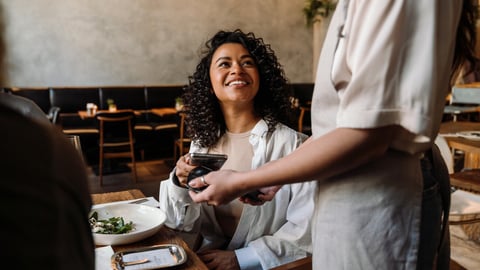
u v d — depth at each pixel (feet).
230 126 4.76
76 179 1.13
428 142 2.08
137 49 21.43
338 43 2.24
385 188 2.21
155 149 20.03
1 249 0.86
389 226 2.20
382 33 1.94
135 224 4.02
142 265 3.15
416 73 1.91
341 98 2.19
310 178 2.14
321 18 25.59
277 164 2.21
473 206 7.13
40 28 19.48
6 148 0.93
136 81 21.65
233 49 4.51
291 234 4.25
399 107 1.94
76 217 1.08
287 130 4.69
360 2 2.06
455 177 8.01
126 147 15.55
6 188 0.89
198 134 4.83
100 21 20.49
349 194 2.27
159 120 21.44
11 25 18.98
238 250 4.14
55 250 0.95
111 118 14.76
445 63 2.04
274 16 24.68
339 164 2.07
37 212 0.93
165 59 22.09
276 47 25.12
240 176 2.33
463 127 10.42
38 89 19.30
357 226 2.25
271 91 4.75
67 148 1.17
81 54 20.36
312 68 26.48
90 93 20.25
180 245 3.58
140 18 21.27
